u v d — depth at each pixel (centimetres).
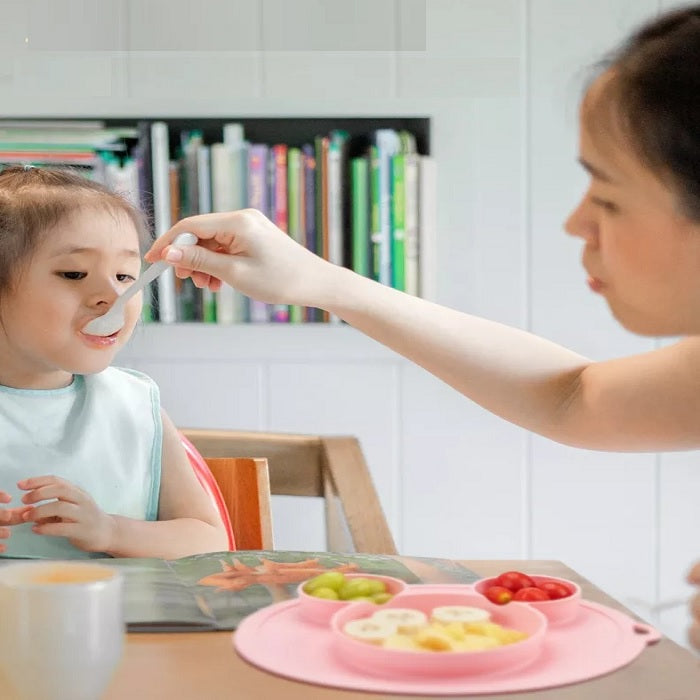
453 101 212
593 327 217
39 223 110
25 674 54
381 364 213
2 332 114
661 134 67
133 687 60
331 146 204
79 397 121
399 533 218
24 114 206
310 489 142
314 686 60
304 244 204
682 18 70
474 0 211
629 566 221
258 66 209
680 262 70
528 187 214
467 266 214
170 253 103
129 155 208
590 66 76
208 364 210
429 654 61
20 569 59
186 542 112
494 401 105
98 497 117
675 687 60
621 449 99
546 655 65
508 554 220
